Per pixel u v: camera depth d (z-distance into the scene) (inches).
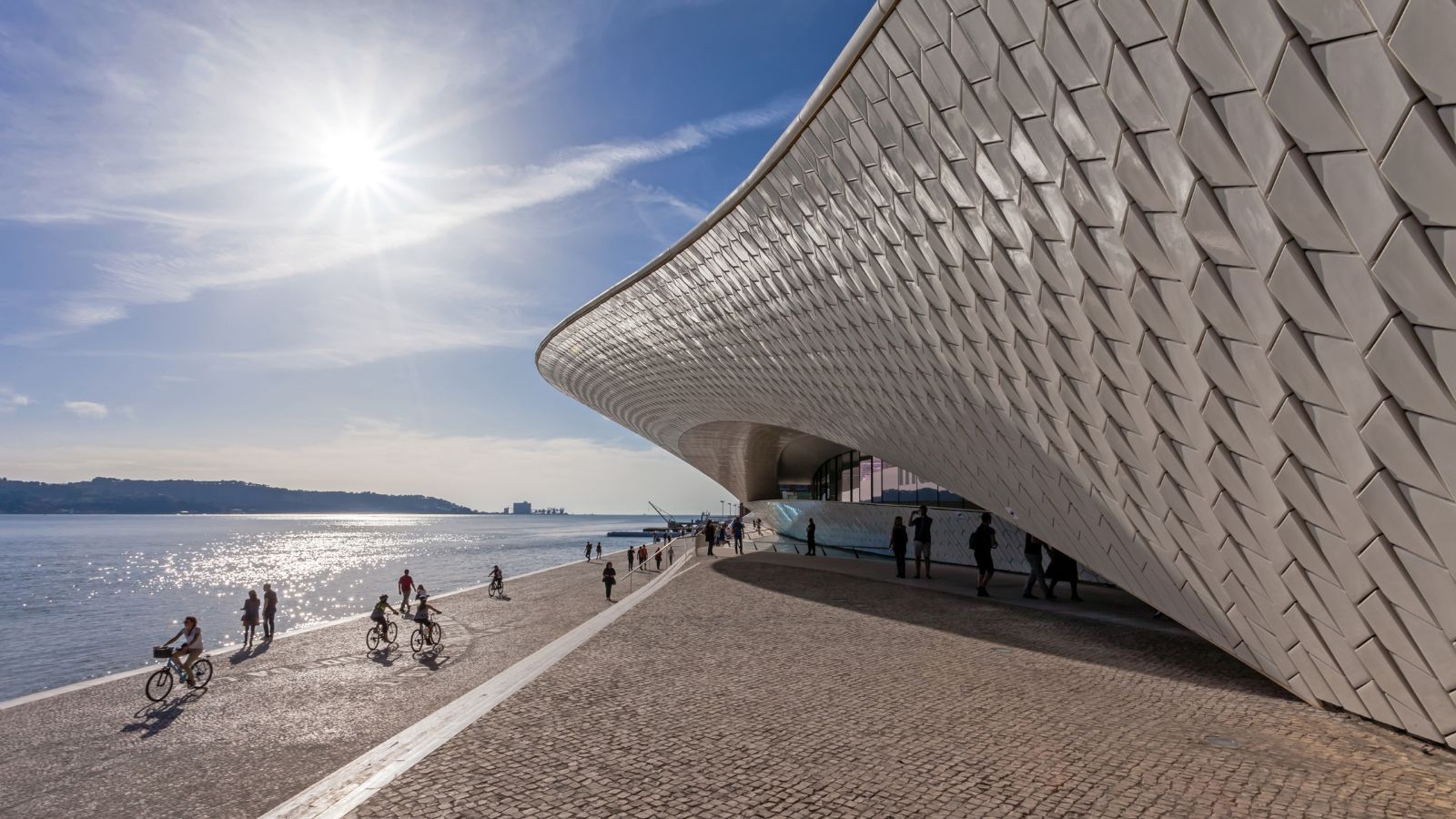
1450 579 180.1
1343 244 155.9
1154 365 256.8
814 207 452.1
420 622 626.2
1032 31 218.2
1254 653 299.0
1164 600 369.1
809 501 1396.4
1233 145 170.4
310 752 340.2
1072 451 363.3
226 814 267.9
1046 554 694.5
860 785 198.8
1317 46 138.9
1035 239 285.1
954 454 555.2
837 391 690.2
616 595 991.0
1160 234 215.0
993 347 378.0
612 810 185.8
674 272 751.7
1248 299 193.0
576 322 1200.8
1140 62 185.3
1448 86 120.8
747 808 185.6
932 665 337.7
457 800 193.5
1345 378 174.9
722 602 550.3
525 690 303.1
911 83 295.1
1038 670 327.0
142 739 374.3
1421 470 168.7
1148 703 273.3
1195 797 186.9
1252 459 229.8
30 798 292.8
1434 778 198.5
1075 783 197.8
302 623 1239.5
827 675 322.3
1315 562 227.0
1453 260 133.9
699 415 1264.8
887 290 450.0
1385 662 223.6
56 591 1972.2
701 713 268.5
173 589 2031.3
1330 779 198.1
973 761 215.6
